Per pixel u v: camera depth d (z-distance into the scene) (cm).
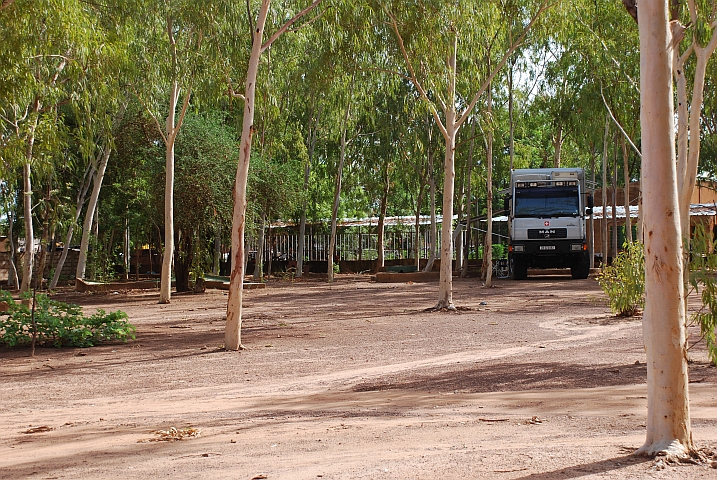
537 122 4722
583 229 3459
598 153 4828
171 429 701
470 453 525
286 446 604
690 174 1673
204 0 1966
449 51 2092
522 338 1468
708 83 2344
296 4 2395
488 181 3198
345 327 1767
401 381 1023
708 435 571
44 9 1603
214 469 522
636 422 638
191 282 3284
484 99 3509
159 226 3381
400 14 2014
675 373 498
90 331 1527
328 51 2141
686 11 1766
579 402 778
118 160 3541
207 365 1240
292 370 1165
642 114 528
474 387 942
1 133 1866
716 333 1349
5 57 1636
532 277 3897
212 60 2055
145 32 2331
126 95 2942
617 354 1190
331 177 4775
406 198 5253
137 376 1145
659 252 507
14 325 1480
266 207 3569
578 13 2530
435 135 4084
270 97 2086
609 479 431
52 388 1055
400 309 2239
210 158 3156
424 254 5272
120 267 5416
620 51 2638
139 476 512
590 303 2200
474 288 3117
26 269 3014
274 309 2348
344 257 5375
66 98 2473
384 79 2314
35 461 593
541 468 464
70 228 3709
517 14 2300
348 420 732
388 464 503
